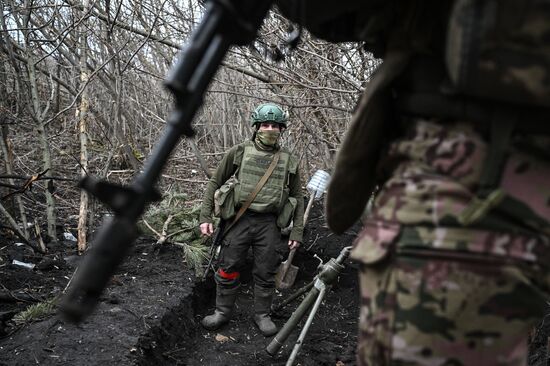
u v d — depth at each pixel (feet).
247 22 3.23
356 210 4.04
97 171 18.02
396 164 3.42
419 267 3.02
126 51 18.79
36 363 8.49
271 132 12.76
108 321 10.12
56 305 10.37
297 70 16.30
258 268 12.93
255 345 12.40
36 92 13.33
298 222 13.37
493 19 2.76
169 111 20.97
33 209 15.88
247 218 12.71
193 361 11.17
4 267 11.84
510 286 2.97
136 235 3.00
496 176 3.01
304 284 15.07
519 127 3.02
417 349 3.02
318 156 19.72
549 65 2.74
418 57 3.34
